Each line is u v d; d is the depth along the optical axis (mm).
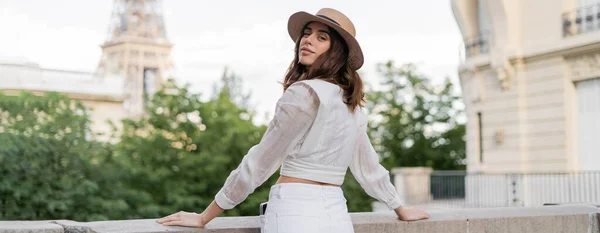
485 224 3326
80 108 16391
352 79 2402
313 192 2266
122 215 15797
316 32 2424
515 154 19188
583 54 17312
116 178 16109
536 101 18719
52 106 15727
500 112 19781
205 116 19859
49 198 14461
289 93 2256
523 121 19062
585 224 3740
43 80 35812
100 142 16328
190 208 17797
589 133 17422
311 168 2287
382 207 20188
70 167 15195
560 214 3629
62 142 15172
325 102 2246
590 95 17391
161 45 67250
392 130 40906
